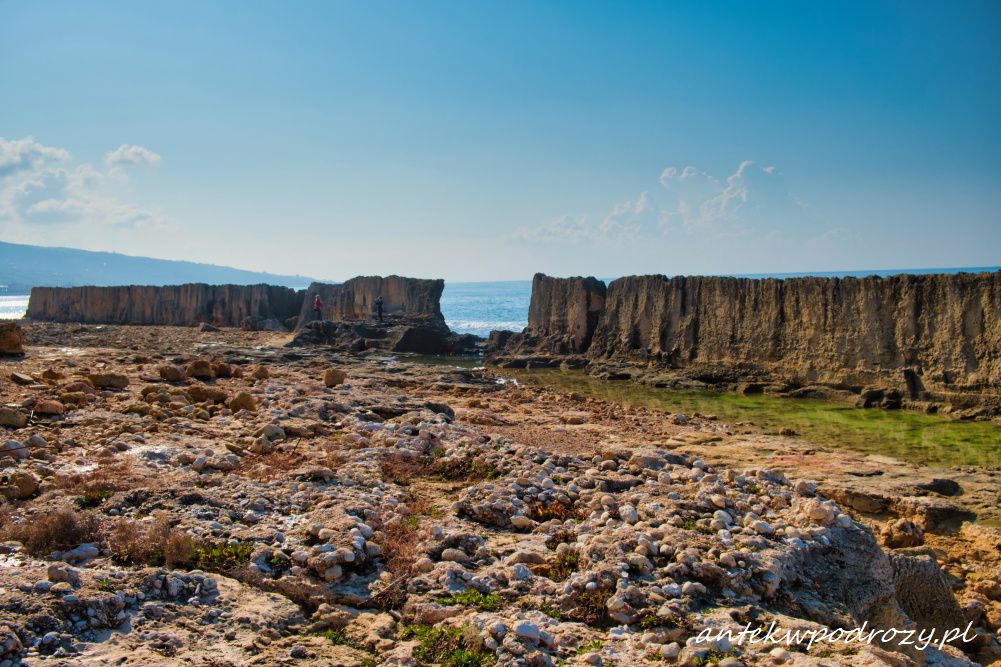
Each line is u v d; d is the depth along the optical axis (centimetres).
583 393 3306
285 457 1302
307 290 6875
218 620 719
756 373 3472
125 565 805
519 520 1037
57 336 5478
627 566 848
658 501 1080
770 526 982
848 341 3186
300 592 797
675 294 3994
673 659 689
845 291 3244
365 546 899
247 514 979
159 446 1276
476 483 1244
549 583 839
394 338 5072
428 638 722
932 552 1298
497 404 2591
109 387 1831
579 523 1041
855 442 2230
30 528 837
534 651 691
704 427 2364
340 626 749
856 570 939
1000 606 1127
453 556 909
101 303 7738
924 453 2086
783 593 849
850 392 3091
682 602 791
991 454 2073
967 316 2842
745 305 3656
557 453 1395
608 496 1096
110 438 1304
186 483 1083
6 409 1338
